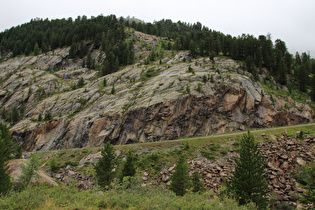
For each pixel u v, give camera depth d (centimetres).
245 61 10462
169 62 13175
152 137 6562
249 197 2512
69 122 8238
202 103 7500
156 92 8150
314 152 4122
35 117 9788
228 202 1941
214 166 4016
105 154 3612
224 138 5416
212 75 8600
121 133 6988
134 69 12094
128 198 1859
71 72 14225
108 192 1969
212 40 13975
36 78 13762
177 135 6644
